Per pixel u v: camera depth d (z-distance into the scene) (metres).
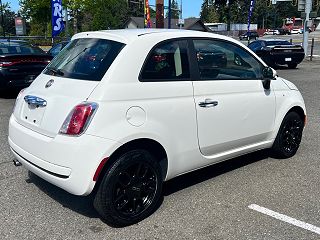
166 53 3.82
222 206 3.96
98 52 3.73
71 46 4.19
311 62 22.64
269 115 4.92
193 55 4.05
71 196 4.16
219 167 5.10
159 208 3.91
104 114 3.30
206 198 4.15
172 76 3.84
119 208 3.49
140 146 3.61
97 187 3.41
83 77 3.58
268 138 5.07
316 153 5.73
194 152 4.05
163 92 3.70
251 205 3.99
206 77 4.13
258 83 4.74
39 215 3.74
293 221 3.67
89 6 36.47
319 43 40.75
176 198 4.15
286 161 5.36
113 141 3.31
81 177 3.26
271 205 3.99
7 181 4.54
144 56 3.64
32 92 3.93
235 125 4.43
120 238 3.36
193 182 4.59
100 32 4.00
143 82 3.59
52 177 3.42
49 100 3.59
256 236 3.40
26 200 4.05
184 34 4.06
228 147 4.45
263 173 4.89
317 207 3.95
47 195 4.18
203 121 4.05
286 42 19.86
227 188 4.42
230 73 4.43
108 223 3.60
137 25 67.44
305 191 4.35
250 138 4.71
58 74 3.88
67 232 3.45
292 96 5.29
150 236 3.40
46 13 37.22
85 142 3.23
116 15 76.19
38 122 3.65
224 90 4.26
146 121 3.54
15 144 3.93
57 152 3.32
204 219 3.70
